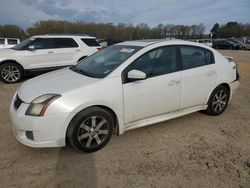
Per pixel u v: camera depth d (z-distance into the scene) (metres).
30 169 3.30
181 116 5.10
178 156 3.64
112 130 3.87
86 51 10.05
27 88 3.79
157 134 4.34
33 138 3.43
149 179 3.12
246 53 27.02
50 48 9.39
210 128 4.61
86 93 3.54
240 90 7.53
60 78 4.00
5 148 3.81
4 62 8.61
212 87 4.92
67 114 3.41
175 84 4.33
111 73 3.80
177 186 2.99
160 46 4.29
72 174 3.21
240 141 4.12
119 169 3.32
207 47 4.97
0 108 5.70
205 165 3.41
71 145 3.64
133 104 3.93
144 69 4.05
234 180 3.10
